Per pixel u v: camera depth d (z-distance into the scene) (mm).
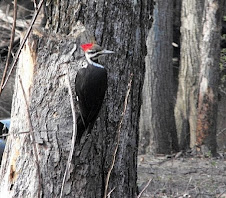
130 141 9828
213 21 28125
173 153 29578
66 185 9055
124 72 9562
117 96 9500
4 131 12961
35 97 9109
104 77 8438
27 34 6410
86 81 8312
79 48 9000
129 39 9594
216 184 20672
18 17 27562
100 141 9312
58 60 9023
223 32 36875
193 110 31484
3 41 28547
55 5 9391
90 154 9164
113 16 9375
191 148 30938
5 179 9492
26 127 9148
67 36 9117
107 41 9344
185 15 31672
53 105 8992
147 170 23906
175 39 39031
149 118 29344
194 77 31547
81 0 9242
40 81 9102
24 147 9195
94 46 8523
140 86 10031
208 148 28703
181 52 32062
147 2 10039
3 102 29641
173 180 21344
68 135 8938
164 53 29188
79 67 8875
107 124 9438
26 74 9266
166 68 29234
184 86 31906
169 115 29484
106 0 9305
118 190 9672
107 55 9344
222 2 28250
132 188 10023
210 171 23812
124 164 9727
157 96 29312
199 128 28844
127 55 9578
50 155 9000
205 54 28453
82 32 9102
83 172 9117
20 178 9227
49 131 8984
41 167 9023
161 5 28875
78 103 8492
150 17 10336
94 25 9258
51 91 9023
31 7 29344
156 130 29281
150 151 29406
